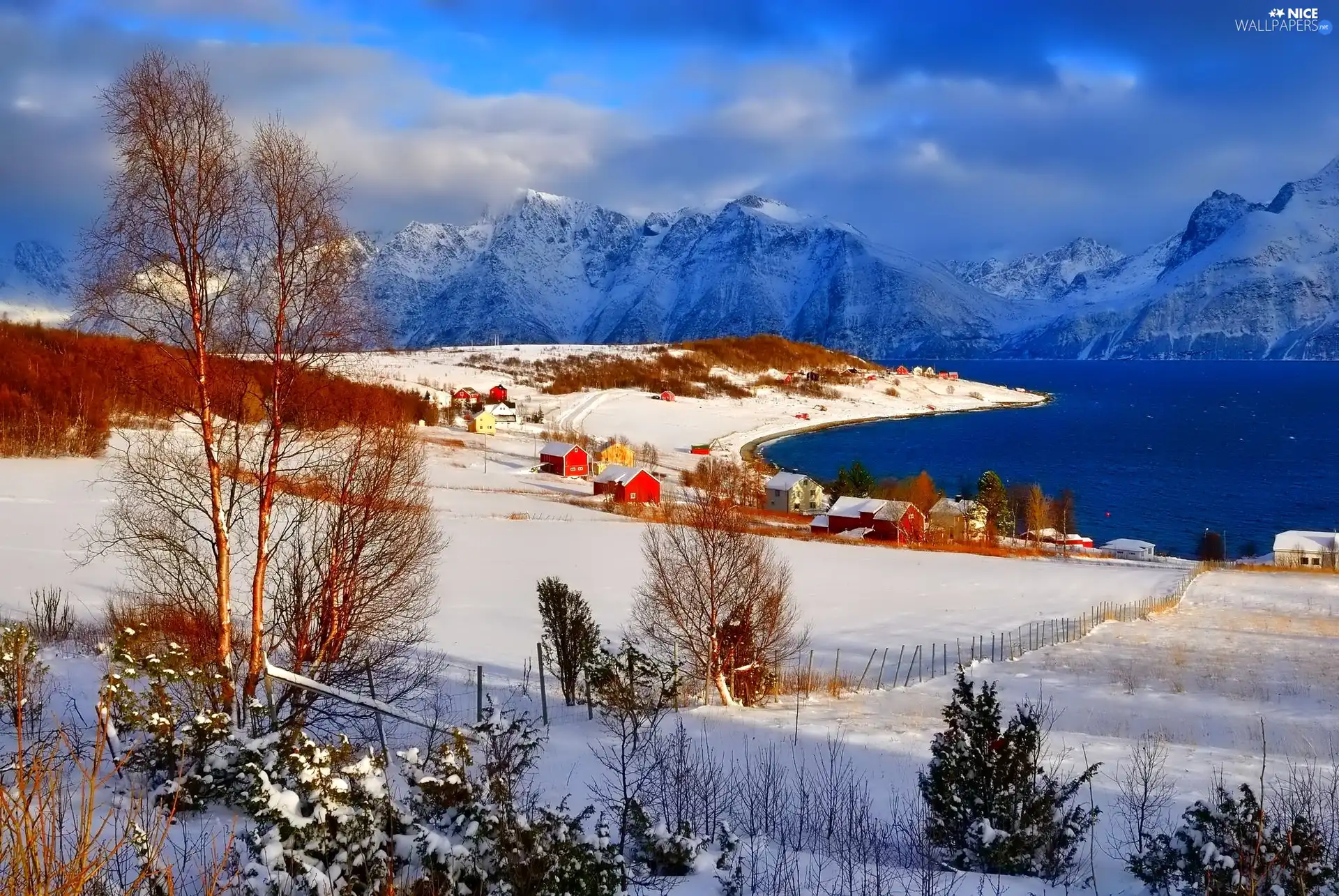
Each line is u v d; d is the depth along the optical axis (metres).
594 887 7.61
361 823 7.18
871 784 14.22
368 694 15.84
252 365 15.15
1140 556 76.19
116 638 12.70
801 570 51.38
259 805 7.11
